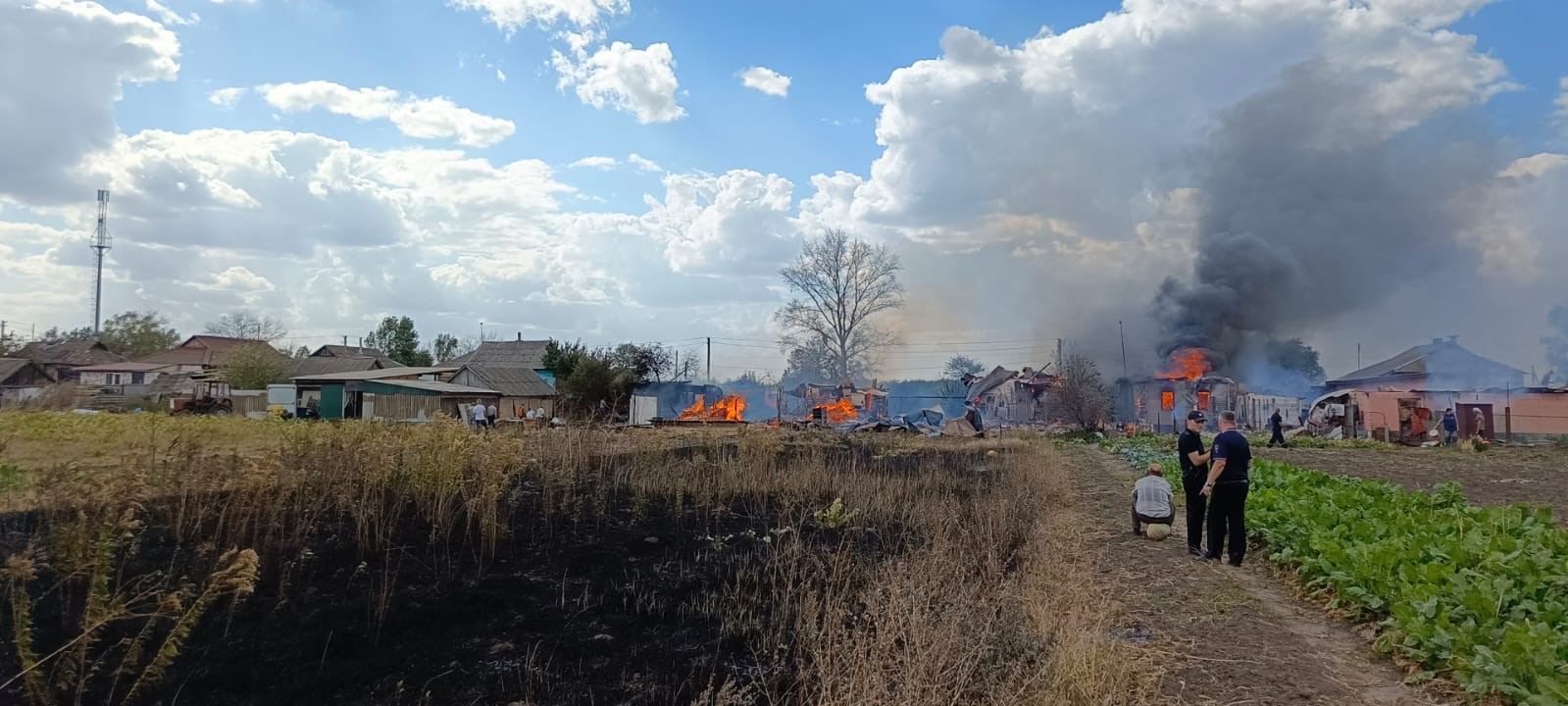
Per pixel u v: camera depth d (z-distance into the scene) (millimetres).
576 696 4906
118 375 68188
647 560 7930
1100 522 12562
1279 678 5691
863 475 14773
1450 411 34625
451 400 41156
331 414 41406
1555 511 13891
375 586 6297
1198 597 7852
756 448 14984
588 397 41219
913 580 6758
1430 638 5602
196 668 4797
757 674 5426
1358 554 7164
